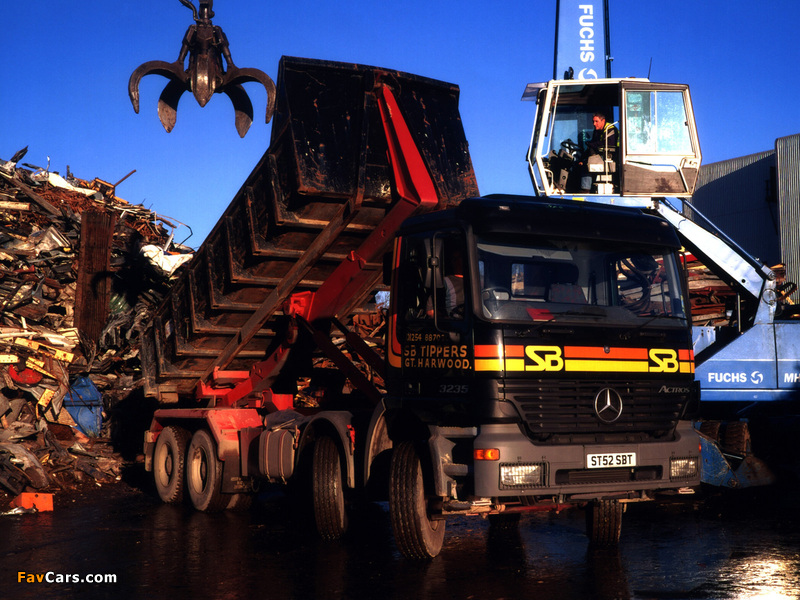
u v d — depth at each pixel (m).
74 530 9.07
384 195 8.84
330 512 8.30
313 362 11.06
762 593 6.08
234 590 6.34
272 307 10.16
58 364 13.98
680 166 12.18
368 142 8.77
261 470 9.56
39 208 18.31
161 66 9.37
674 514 9.93
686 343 7.48
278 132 8.83
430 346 7.20
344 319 10.47
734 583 6.39
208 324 10.53
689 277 14.79
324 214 9.01
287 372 10.88
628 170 12.18
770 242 36.72
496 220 6.95
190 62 9.43
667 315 7.44
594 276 7.26
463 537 8.50
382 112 8.82
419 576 6.75
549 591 6.20
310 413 10.47
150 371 11.84
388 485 7.68
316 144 8.56
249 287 9.96
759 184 37.28
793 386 11.10
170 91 9.70
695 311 14.40
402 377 7.50
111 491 12.43
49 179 20.67
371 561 7.36
